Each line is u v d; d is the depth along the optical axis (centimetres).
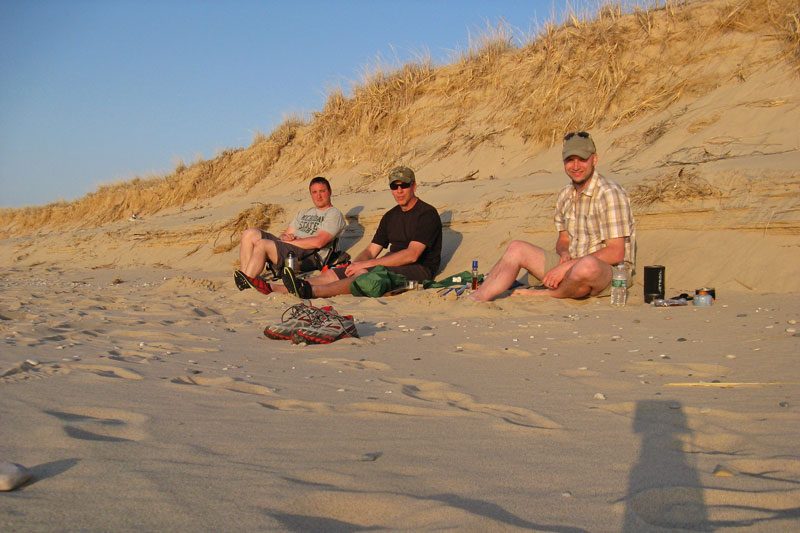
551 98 1086
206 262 1098
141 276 1017
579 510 160
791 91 823
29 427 218
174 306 612
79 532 142
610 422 237
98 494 163
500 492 172
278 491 168
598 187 591
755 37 943
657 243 678
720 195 656
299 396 278
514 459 198
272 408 258
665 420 237
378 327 484
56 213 2197
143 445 205
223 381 303
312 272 819
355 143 1398
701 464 192
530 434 224
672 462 194
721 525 153
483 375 320
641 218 708
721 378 297
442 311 557
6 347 373
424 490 174
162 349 391
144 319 524
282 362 359
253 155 1686
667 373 313
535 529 149
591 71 1080
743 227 623
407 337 438
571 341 404
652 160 836
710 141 796
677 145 842
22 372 306
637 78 1028
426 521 153
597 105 1032
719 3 1024
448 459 198
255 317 547
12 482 164
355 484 177
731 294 558
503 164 1066
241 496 164
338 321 425
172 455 196
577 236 610
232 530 146
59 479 172
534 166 1011
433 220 749
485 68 1310
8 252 1466
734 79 913
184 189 1747
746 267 594
